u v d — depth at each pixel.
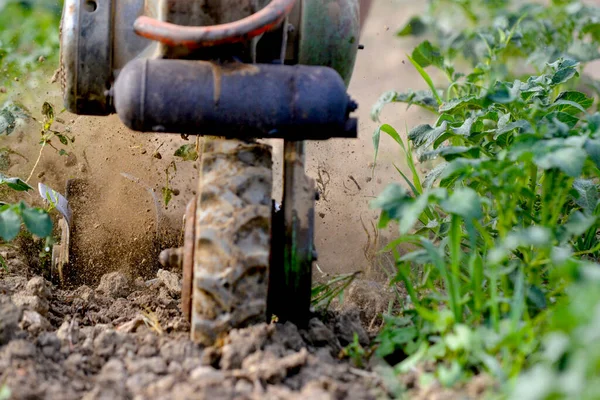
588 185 4.37
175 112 3.52
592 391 2.47
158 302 4.42
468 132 4.63
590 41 7.75
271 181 3.60
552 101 5.21
